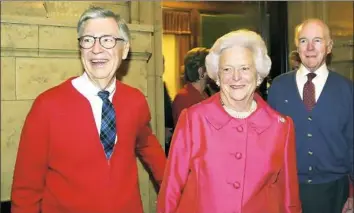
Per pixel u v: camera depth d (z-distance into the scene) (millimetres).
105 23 1164
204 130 1140
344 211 1691
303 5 2881
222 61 1130
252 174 1115
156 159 1469
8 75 1576
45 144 1143
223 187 1104
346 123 1653
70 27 1683
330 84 1658
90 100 1188
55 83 1667
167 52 2352
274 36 2916
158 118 2049
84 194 1145
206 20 2566
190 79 2043
